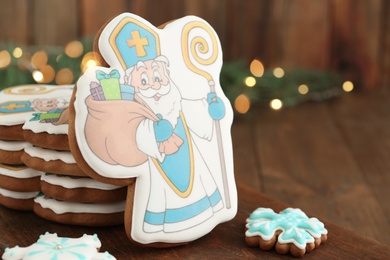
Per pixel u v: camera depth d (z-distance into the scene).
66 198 0.49
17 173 0.52
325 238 0.49
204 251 0.48
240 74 0.90
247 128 0.89
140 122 0.46
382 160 0.79
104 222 0.50
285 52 1.04
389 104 1.01
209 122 0.49
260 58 1.04
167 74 0.48
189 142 0.48
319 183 0.72
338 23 1.04
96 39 0.47
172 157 0.47
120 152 0.45
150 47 0.47
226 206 0.49
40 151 0.50
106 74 0.46
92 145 0.45
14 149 0.51
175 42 0.49
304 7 1.03
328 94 1.03
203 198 0.48
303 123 0.91
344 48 1.05
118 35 0.47
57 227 0.50
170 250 0.48
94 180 0.49
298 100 1.00
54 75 0.76
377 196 0.70
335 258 0.47
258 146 0.82
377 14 1.04
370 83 1.06
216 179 0.49
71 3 0.92
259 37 1.03
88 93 0.45
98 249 0.46
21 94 0.54
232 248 0.48
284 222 0.48
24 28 0.90
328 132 0.87
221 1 1.00
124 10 0.95
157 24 0.97
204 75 0.49
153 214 0.46
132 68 0.47
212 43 0.50
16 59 0.76
